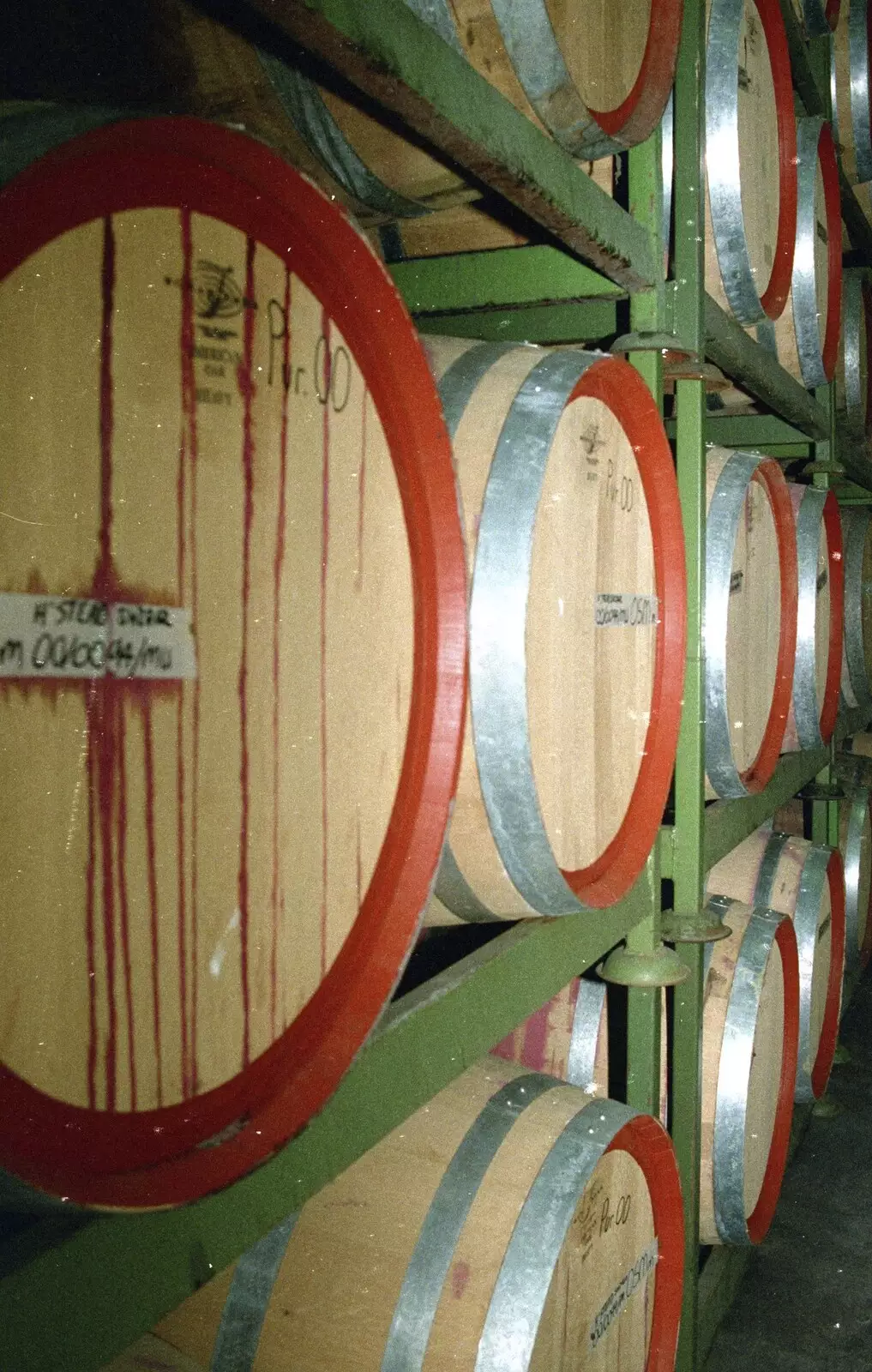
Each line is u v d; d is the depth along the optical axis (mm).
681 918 2676
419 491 1470
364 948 1389
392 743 1426
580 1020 2604
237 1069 1169
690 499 2652
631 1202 2201
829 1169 4195
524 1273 1685
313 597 1267
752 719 3236
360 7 1273
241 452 1138
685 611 2348
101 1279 1035
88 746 968
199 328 1074
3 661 884
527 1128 1899
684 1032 2768
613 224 2201
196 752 1093
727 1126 2951
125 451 989
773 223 3436
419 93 1421
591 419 2037
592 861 2104
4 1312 929
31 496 898
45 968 933
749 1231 3273
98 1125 995
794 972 3484
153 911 1048
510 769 1667
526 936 1950
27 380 890
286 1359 1694
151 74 1738
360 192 2176
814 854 4016
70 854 955
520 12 1815
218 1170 1124
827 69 4441
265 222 1164
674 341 2436
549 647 1890
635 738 2264
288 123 1939
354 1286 1708
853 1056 5297
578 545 1989
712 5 2896
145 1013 1045
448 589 1490
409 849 1445
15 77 1658
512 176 1747
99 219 950
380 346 1383
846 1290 3416
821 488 4473
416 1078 1572
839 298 4391
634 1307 2252
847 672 5340
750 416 4746
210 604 1102
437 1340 1672
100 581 968
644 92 2299
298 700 1244
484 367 1852
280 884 1229
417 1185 1804
